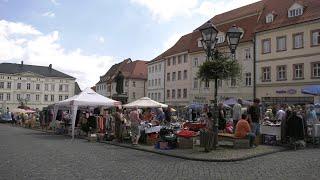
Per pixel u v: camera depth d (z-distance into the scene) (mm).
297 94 45812
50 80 124562
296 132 18359
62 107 33531
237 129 18000
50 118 38406
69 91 128250
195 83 66062
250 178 10766
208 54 17906
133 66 104562
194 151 16766
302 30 45625
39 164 13234
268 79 49938
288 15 48500
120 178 10656
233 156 14875
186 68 69188
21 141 23250
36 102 121500
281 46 48281
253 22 54562
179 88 71438
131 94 100875
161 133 19734
